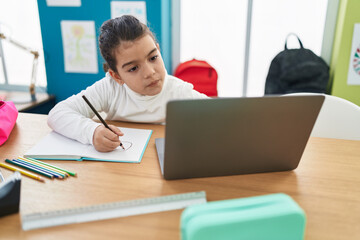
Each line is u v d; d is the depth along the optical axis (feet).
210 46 7.60
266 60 7.43
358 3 6.00
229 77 7.78
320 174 2.31
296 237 1.43
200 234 1.31
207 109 1.84
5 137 2.82
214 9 7.27
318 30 7.02
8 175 2.25
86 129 2.74
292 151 2.20
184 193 2.04
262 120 1.97
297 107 1.95
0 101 3.15
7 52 7.95
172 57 7.82
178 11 7.34
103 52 3.17
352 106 3.52
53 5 6.92
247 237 1.37
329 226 1.73
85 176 2.25
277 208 1.39
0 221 1.75
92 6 6.75
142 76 2.99
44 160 2.51
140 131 3.11
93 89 3.68
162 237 1.63
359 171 2.36
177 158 2.05
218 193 2.05
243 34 7.36
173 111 1.79
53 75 7.55
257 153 2.16
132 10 6.58
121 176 2.26
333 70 6.81
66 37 7.13
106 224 1.72
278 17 7.06
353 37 6.23
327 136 3.67
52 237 1.62
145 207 1.85
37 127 3.26
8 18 7.66
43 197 1.99
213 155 2.09
